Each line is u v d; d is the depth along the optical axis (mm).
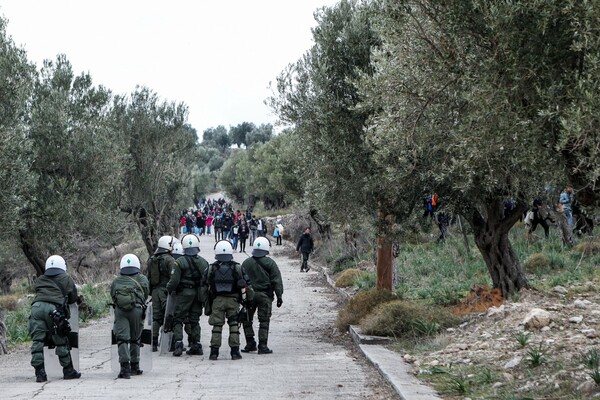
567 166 7242
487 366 9562
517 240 24484
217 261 12484
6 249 24797
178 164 33000
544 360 9070
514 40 7188
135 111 30797
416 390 8453
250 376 10289
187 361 12180
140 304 10648
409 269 23750
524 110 7336
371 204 14352
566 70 7035
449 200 13992
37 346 10250
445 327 13312
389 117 9531
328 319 19141
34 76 19812
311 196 15281
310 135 14961
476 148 7824
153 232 31594
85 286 25844
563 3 6988
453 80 8273
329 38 14867
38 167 18547
